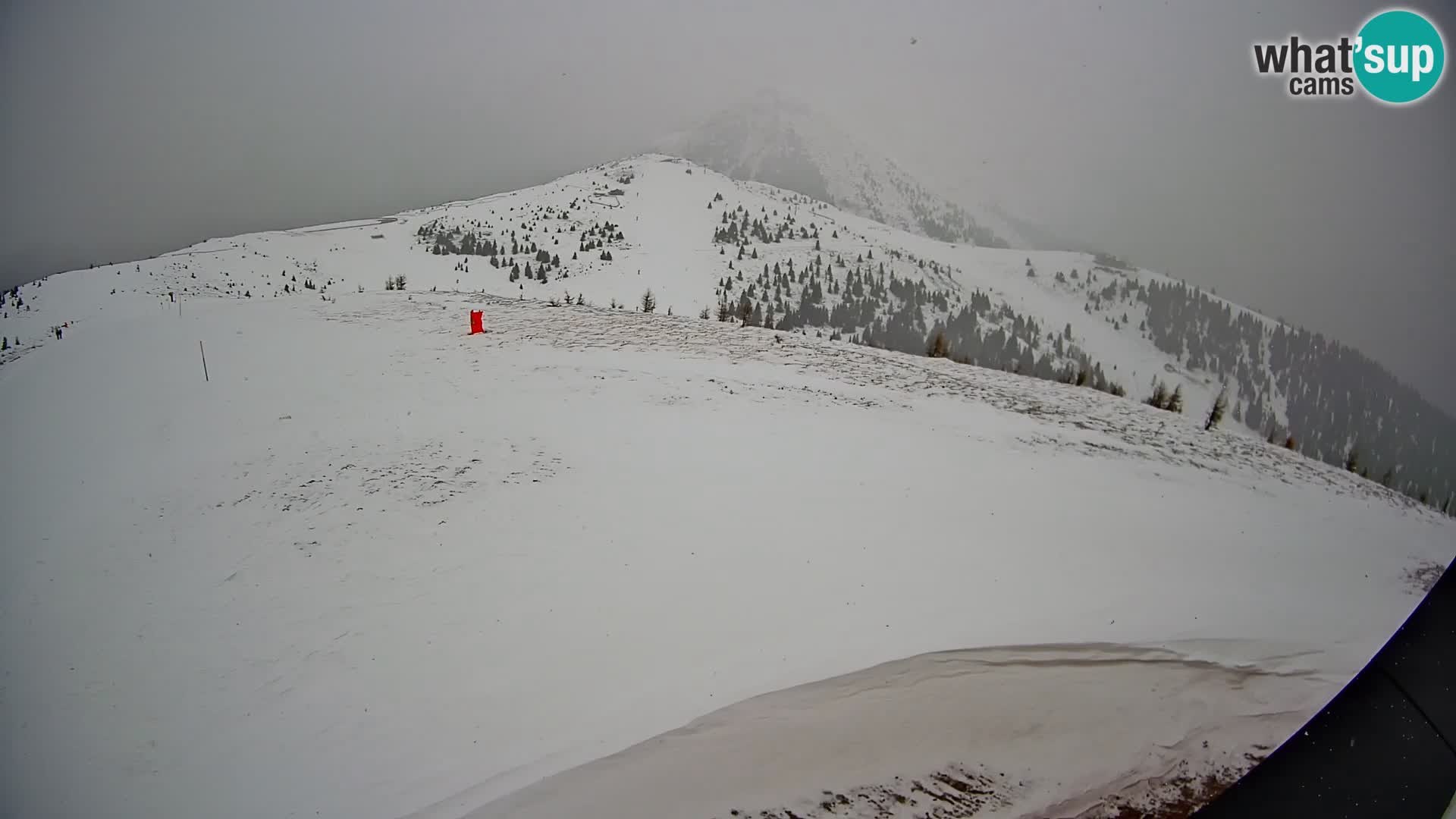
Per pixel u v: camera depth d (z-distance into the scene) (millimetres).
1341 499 19219
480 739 7684
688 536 11875
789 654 8961
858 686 8398
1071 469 17344
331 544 11750
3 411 20031
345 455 15391
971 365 30766
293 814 6910
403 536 11867
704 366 22797
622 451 15297
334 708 8273
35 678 9352
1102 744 7809
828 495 13883
